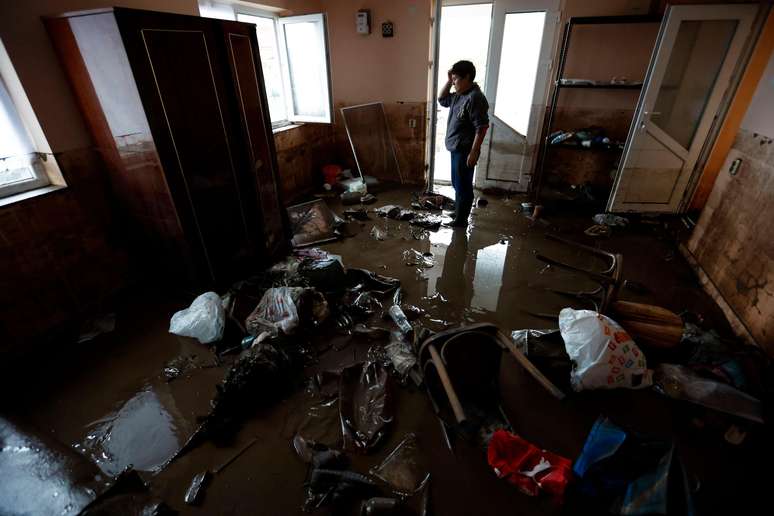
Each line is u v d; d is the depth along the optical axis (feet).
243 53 8.28
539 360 6.48
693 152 11.95
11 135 6.81
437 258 10.55
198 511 4.72
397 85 14.87
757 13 10.07
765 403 5.75
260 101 9.03
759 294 7.19
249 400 5.94
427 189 15.39
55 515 4.48
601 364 5.98
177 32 6.88
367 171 16.92
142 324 7.96
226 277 9.21
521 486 4.86
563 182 14.74
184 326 7.42
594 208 13.64
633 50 11.96
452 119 10.96
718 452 5.32
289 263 9.77
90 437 5.63
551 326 7.87
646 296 8.88
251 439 5.62
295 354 6.90
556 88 12.59
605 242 11.42
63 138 7.22
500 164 15.14
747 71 11.11
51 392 6.38
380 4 13.71
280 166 13.64
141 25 6.27
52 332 7.42
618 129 13.17
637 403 6.08
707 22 10.78
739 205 8.57
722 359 6.35
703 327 7.70
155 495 4.86
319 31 12.32
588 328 6.25
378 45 14.42
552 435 5.63
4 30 6.18
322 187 15.80
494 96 14.10
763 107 8.38
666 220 12.80
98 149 7.71
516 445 5.17
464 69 9.97
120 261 8.57
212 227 8.54
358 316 8.08
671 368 6.36
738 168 8.96
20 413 5.98
